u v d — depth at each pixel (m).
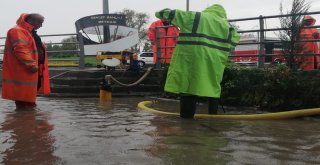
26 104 7.79
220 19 6.17
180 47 5.97
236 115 6.31
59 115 6.59
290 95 7.11
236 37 6.20
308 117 6.42
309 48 8.33
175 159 3.70
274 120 6.19
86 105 8.16
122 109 7.46
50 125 5.54
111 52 15.49
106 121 5.91
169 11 6.00
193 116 6.32
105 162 3.61
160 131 5.08
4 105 8.12
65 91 10.55
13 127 5.39
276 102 7.29
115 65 11.39
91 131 5.07
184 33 5.95
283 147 4.22
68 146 4.22
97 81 10.80
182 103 6.29
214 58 5.93
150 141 4.46
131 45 16.17
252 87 7.59
